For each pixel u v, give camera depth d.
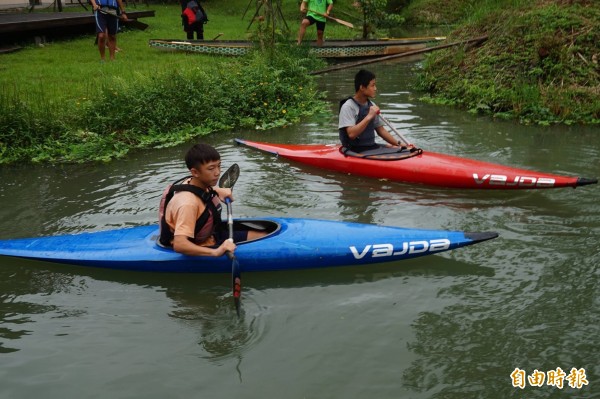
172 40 15.22
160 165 7.32
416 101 11.11
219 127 9.27
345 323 3.85
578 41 10.30
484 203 5.84
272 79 10.74
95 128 8.41
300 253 4.48
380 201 5.95
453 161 6.45
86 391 3.26
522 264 4.55
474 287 4.25
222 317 3.97
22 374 3.41
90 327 3.88
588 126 8.94
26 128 7.98
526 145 7.84
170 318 3.97
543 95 9.78
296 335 3.73
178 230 4.11
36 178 6.91
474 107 10.30
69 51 14.38
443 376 3.31
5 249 4.84
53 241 4.93
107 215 5.69
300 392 3.21
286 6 25.45
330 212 5.66
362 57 16.30
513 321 3.81
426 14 25.02
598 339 3.60
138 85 9.38
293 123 9.61
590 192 6.02
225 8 25.77
